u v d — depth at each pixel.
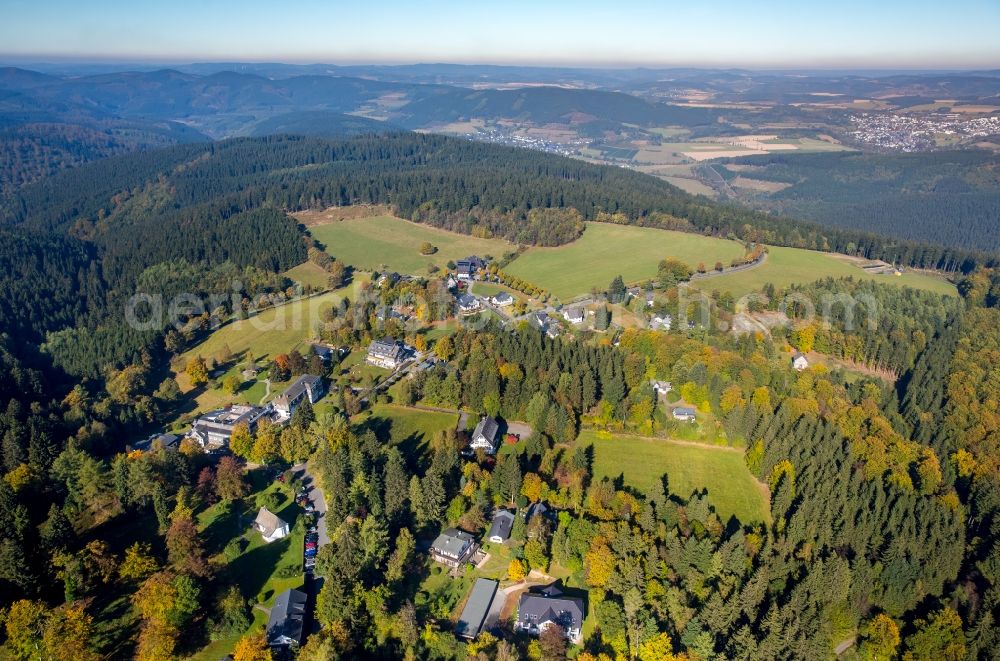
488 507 154.12
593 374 199.25
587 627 124.69
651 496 149.38
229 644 120.94
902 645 125.62
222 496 158.62
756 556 136.38
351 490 150.00
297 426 178.12
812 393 195.00
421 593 131.62
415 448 180.00
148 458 159.25
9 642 114.25
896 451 172.62
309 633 123.94
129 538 145.62
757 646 115.38
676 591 123.56
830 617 124.81
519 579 134.88
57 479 159.12
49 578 128.88
